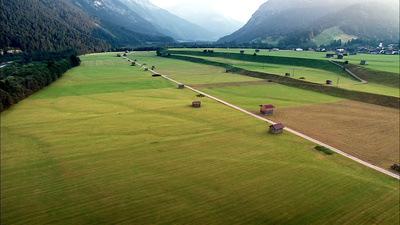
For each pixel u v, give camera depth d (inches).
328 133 2351.1
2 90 3048.7
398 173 1659.7
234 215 1232.2
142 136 2198.6
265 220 1203.9
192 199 1347.2
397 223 1201.4
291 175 1598.2
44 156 1814.7
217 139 2159.2
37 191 1402.6
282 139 2186.3
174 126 2458.2
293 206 1306.6
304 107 3225.9
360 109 3147.1
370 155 1918.1
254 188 1453.0
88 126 2434.8
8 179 1518.2
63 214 1222.3
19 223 1159.0
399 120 2738.7
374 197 1393.9
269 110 2903.5
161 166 1691.7
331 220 1215.6
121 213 1234.0
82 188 1435.8
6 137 2154.3
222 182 1509.6
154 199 1342.3
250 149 1973.4
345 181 1545.3
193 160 1780.3
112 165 1694.1
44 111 2947.8
